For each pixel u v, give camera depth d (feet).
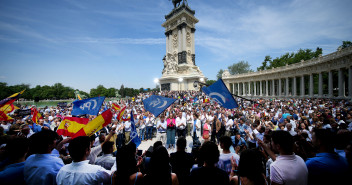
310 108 53.57
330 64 102.68
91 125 15.48
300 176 8.75
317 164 9.54
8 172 9.45
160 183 8.43
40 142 9.98
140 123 38.29
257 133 24.40
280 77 153.48
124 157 9.07
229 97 21.09
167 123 33.35
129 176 8.89
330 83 103.50
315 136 10.46
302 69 129.18
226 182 8.69
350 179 8.91
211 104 77.15
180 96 118.32
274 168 9.41
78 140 9.95
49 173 9.52
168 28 231.50
